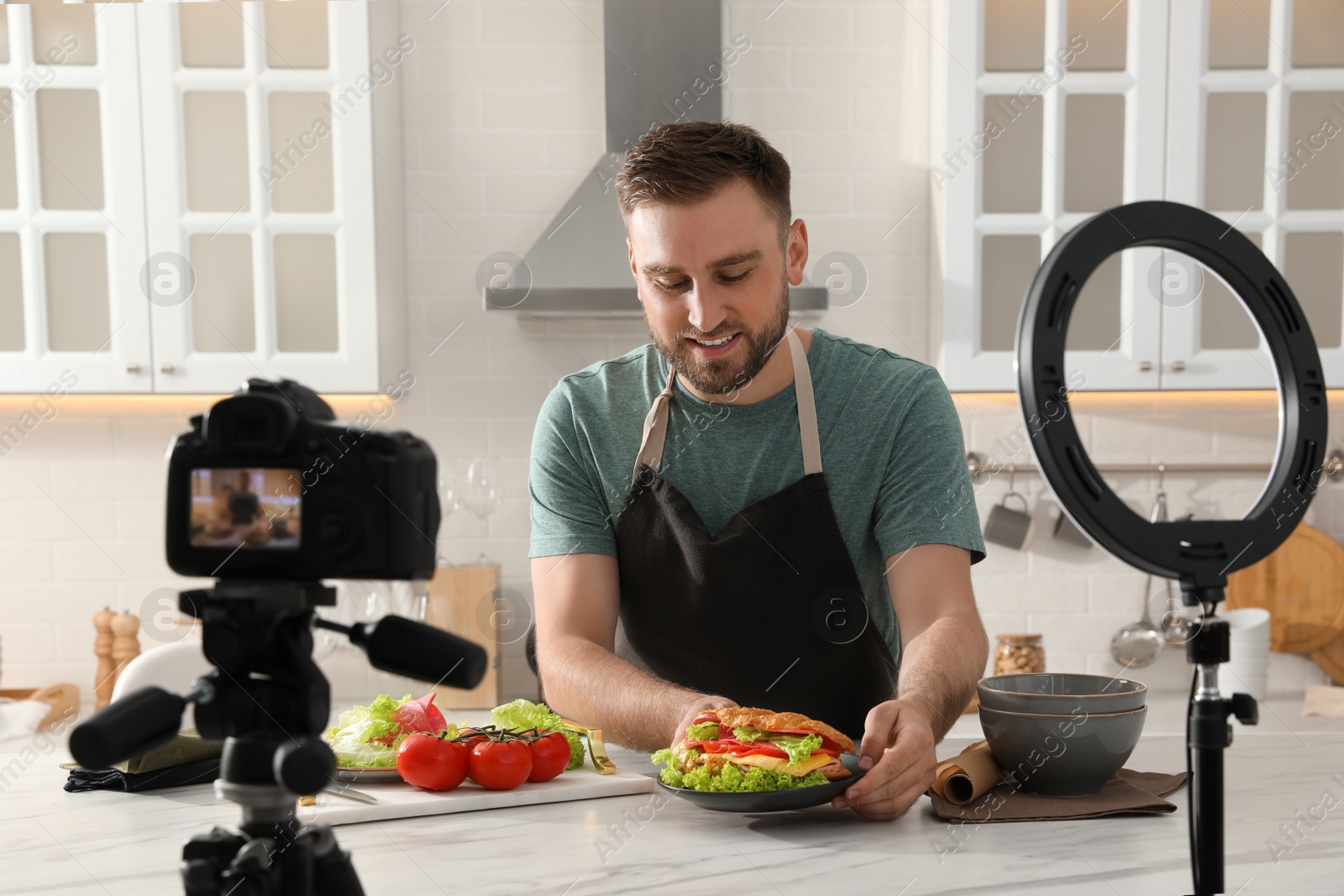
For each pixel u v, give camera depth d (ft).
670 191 3.76
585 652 4.15
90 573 9.16
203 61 8.34
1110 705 3.16
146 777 3.59
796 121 9.32
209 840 1.72
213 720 1.71
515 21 9.18
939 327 8.93
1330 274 8.71
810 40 9.29
